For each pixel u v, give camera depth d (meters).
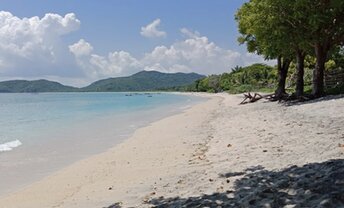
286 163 10.29
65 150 18.91
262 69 124.00
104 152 17.70
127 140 21.36
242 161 11.66
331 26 29.56
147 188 10.01
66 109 57.94
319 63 30.50
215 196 8.16
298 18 29.34
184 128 24.53
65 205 9.45
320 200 6.50
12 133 26.78
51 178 13.06
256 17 31.83
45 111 53.81
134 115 40.97
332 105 22.78
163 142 18.95
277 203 6.86
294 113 22.91
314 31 28.92
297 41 30.34
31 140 22.97
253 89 91.69
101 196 9.86
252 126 20.09
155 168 12.70
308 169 8.59
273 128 17.86
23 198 10.74
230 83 137.50
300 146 12.36
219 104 51.91
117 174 12.52
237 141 15.84
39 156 17.41
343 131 13.82
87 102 87.50
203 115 34.28
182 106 57.84
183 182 10.06
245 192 8.04
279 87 39.59
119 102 81.88
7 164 15.69
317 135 13.82
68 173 13.63
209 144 16.45
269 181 8.44
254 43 41.56
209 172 10.80
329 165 8.43
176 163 13.07
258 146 13.77
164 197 8.88
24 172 14.22
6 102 94.75
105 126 29.84
